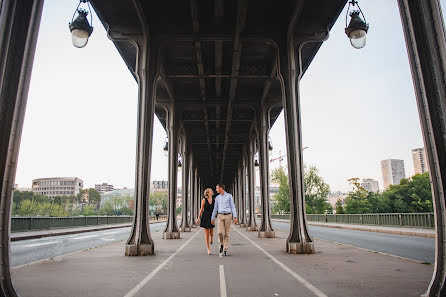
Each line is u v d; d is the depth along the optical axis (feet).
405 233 59.36
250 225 78.84
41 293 15.76
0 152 12.22
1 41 12.30
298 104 35.81
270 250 34.50
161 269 22.65
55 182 641.81
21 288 16.84
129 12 38.65
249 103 68.08
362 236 55.72
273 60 52.80
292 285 17.28
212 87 67.82
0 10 12.35
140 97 36.11
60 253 34.35
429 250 34.19
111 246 39.17
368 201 200.44
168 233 54.29
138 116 35.47
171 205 57.72
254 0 39.55
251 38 40.27
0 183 12.00
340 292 15.62
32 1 13.52
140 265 24.48
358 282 17.84
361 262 25.16
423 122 12.89
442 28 12.84
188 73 55.83
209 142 102.06
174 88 67.15
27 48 13.20
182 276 20.03
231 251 33.76
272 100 66.59
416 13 13.53
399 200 194.80
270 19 40.68
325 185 236.02
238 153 132.46
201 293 15.72
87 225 95.25
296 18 36.09
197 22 38.27
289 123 35.68
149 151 35.14
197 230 85.66
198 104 68.28
